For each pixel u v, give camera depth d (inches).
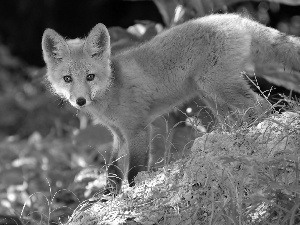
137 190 329.1
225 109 410.6
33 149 737.0
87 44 418.6
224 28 411.2
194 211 291.3
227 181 291.0
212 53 409.4
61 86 422.9
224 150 310.0
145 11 971.3
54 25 1069.1
